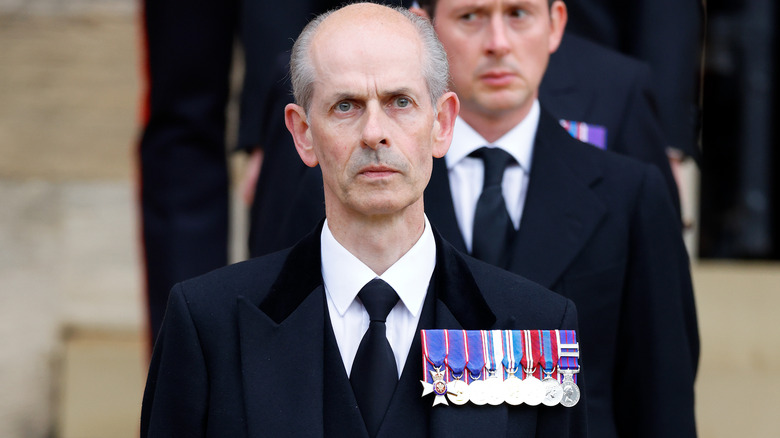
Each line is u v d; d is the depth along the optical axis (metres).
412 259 11.75
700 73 19.84
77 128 26.88
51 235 26.52
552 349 11.82
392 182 11.23
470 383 11.59
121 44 27.02
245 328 11.71
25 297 26.23
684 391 14.42
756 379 24.67
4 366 25.75
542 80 16.95
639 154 16.92
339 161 11.30
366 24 11.44
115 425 24.72
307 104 11.59
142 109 21.25
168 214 20.80
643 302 14.52
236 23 21.05
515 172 14.83
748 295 26.14
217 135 21.16
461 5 14.38
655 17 19.09
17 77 26.91
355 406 11.48
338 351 11.66
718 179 28.64
